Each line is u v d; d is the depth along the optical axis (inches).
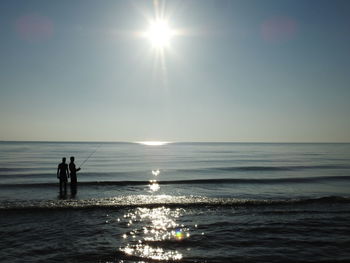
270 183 786.8
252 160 1857.8
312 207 487.5
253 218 420.2
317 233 355.3
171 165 1469.0
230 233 354.0
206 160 1865.2
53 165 1375.5
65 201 511.5
